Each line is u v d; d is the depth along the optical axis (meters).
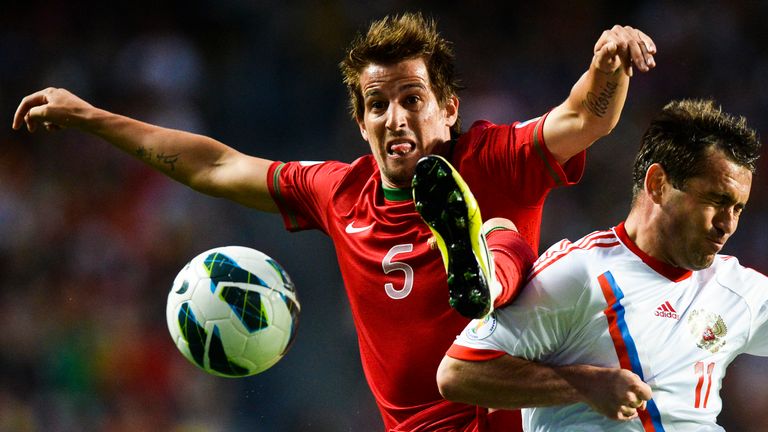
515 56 53.34
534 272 12.61
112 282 44.28
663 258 12.41
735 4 53.88
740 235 47.28
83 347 42.03
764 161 49.25
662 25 53.66
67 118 18.25
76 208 45.94
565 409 12.78
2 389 40.84
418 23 15.52
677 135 12.06
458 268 11.61
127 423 40.31
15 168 46.88
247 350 15.16
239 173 17.34
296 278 43.41
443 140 15.45
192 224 45.41
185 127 50.00
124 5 52.81
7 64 50.62
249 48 52.66
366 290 15.43
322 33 52.69
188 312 15.16
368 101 15.24
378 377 15.52
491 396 12.55
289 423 40.47
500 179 14.75
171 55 51.53
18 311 42.91
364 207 15.79
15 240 44.81
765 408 40.09
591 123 13.71
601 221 46.41
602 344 12.35
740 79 52.56
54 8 52.47
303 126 51.19
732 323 12.73
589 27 54.28
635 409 11.98
